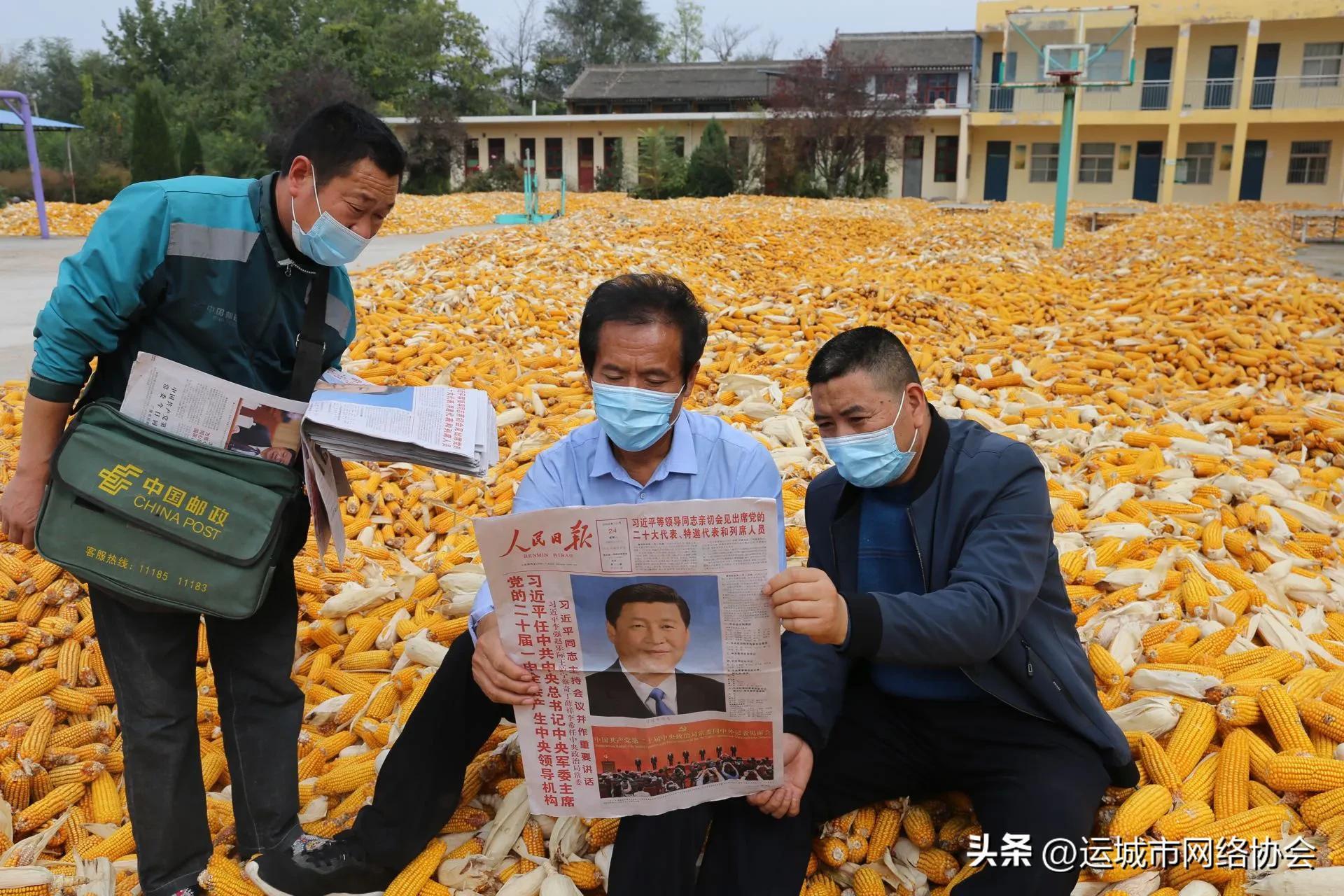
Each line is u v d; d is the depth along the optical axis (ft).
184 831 7.31
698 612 6.30
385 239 65.00
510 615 6.46
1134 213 67.05
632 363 6.44
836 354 6.97
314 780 8.91
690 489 7.18
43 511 6.56
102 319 6.47
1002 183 108.99
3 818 8.33
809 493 8.04
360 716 9.62
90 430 6.56
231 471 6.72
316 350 7.04
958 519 7.17
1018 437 17.07
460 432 7.16
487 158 126.52
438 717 7.23
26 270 46.50
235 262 6.68
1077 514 13.14
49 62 169.48
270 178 6.80
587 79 136.98
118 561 6.59
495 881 7.61
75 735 9.43
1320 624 10.77
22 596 11.51
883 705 7.65
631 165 119.85
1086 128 104.78
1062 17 47.47
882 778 7.61
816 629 6.14
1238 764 7.90
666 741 6.71
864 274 33.86
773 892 6.92
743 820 7.20
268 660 7.74
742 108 127.65
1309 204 87.86
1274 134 99.91
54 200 90.12
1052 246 48.11
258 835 7.64
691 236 41.24
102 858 7.80
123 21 157.28
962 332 25.00
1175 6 97.19
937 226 57.16
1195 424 17.49
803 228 50.98
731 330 24.79
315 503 7.26
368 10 162.50
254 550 6.70
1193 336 22.93
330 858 7.38
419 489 14.71
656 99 129.08
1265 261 40.81
